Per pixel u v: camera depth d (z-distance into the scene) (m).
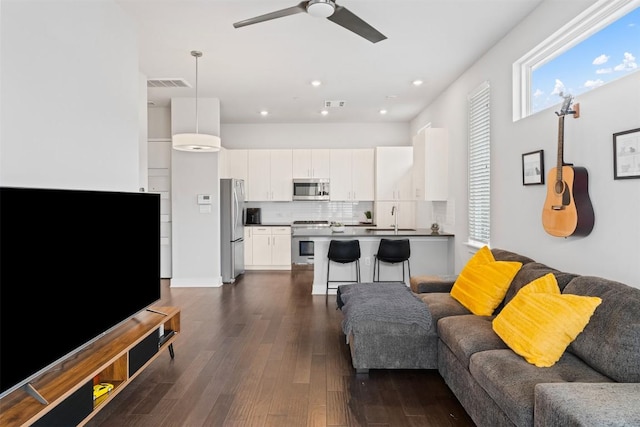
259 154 7.39
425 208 6.31
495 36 3.58
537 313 2.11
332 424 2.23
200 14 3.09
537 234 3.10
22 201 1.65
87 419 1.91
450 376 2.58
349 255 4.94
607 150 2.31
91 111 2.53
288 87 5.16
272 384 2.71
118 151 2.87
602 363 1.82
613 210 2.28
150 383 2.71
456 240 4.91
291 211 7.80
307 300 5.00
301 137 7.70
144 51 3.87
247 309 4.59
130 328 2.59
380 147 7.13
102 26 2.66
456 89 4.86
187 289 5.65
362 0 2.92
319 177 7.39
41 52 2.06
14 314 1.59
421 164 5.42
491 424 1.97
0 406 1.63
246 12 3.06
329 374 2.88
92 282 2.14
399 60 4.18
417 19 3.23
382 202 7.16
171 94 5.51
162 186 6.12
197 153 5.85
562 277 2.43
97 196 2.20
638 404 1.41
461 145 4.72
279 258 7.16
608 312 1.88
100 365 2.01
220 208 6.09
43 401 1.65
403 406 2.43
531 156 3.12
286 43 3.69
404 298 3.16
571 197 2.47
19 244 1.63
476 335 2.40
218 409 2.38
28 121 1.97
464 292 3.14
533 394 1.70
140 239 2.68
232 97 5.68
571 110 2.57
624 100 2.18
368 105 6.20
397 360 2.87
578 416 1.35
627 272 2.19
